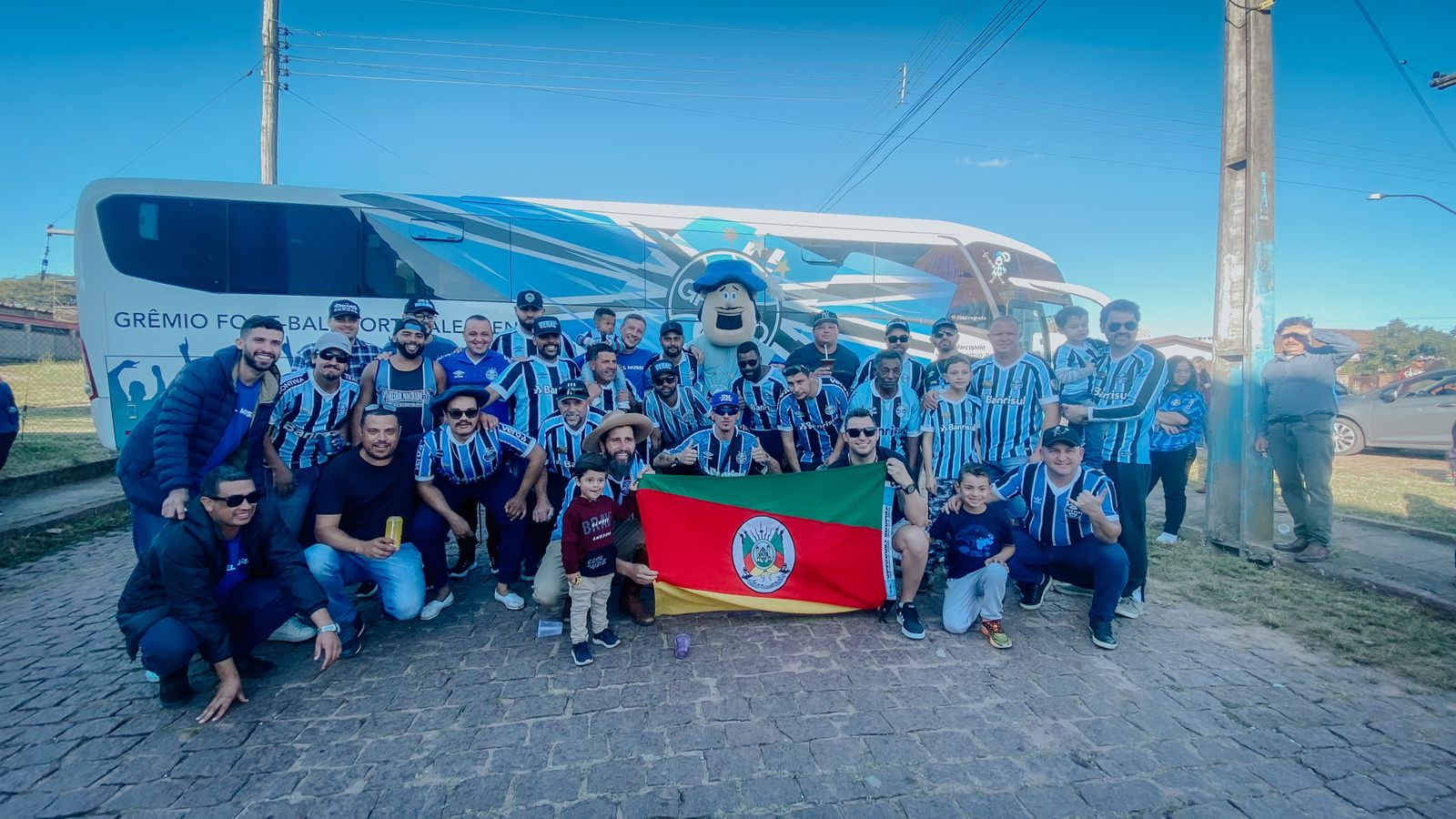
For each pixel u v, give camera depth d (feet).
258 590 11.74
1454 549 19.88
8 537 21.22
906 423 17.70
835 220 26.71
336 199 22.76
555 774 9.31
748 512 14.60
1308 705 11.20
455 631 14.43
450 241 23.45
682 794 8.86
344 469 13.50
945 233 27.50
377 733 10.32
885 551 14.60
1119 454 15.34
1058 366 18.70
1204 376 32.83
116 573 18.79
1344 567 17.94
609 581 13.38
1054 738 10.19
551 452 16.24
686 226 25.39
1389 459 40.42
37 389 58.39
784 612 15.02
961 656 13.08
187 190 21.80
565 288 24.30
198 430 12.60
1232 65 20.20
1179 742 10.11
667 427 19.20
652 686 11.85
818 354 23.85
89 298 21.13
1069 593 16.83
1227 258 20.39
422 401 17.24
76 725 10.54
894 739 10.16
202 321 21.59
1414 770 9.42
